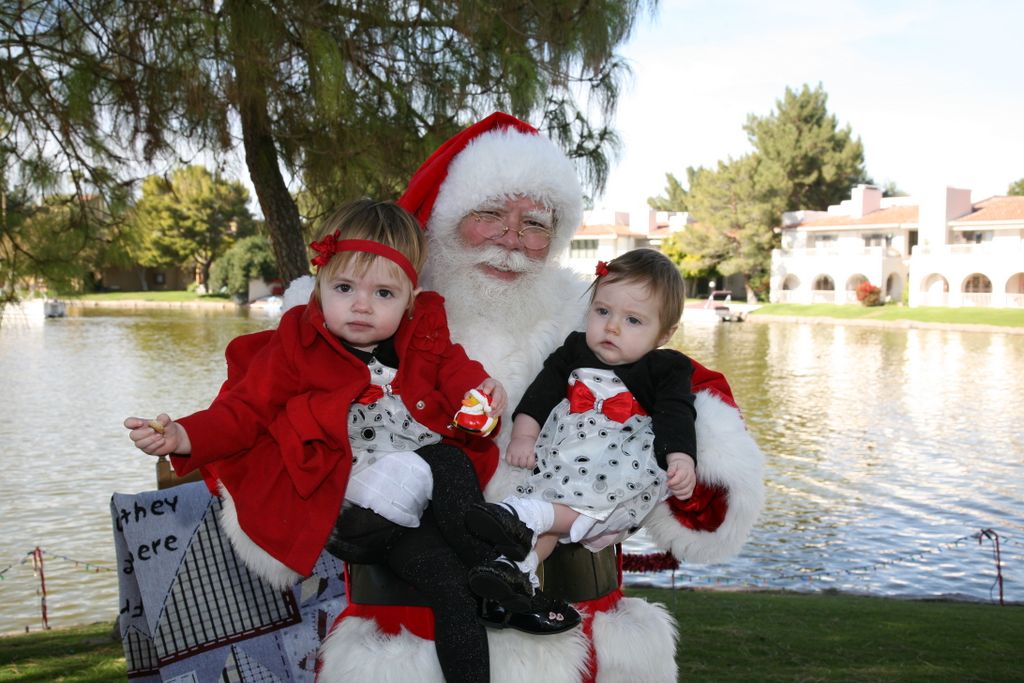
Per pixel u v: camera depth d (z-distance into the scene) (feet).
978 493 42.93
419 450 7.28
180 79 16.20
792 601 25.08
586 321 8.25
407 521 6.98
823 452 52.95
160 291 236.63
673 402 7.64
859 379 85.76
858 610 23.58
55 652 19.56
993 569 31.22
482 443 7.67
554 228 8.24
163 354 103.81
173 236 205.98
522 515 6.88
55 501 39.29
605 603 7.73
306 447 6.86
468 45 17.67
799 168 201.77
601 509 7.27
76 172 19.13
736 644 19.47
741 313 162.81
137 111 17.31
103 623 24.53
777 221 185.06
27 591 28.27
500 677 6.82
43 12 17.20
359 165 18.21
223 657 9.96
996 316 142.10
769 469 47.98
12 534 34.35
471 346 7.95
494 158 7.68
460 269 7.97
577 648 7.16
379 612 7.26
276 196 19.60
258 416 6.91
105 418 62.18
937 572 30.94
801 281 180.34
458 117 18.40
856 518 38.14
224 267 203.00
